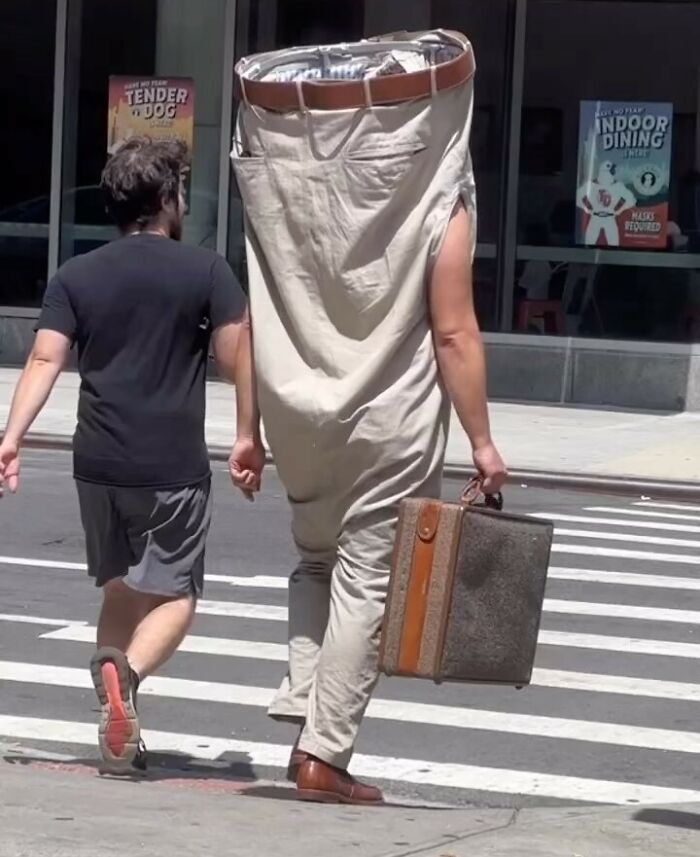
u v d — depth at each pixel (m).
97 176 20.94
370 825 5.10
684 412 19.20
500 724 6.96
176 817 5.07
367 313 5.17
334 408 5.14
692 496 14.21
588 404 19.48
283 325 5.31
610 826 5.23
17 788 5.36
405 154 5.12
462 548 4.98
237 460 5.56
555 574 10.35
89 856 4.58
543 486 14.51
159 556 5.53
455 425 17.22
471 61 5.25
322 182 5.17
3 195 21.09
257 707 7.09
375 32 19.95
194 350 5.54
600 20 19.30
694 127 19.20
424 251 5.17
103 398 5.48
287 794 5.75
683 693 7.53
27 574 9.68
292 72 5.52
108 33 20.75
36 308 21.06
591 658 8.14
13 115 20.98
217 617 8.73
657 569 10.68
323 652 5.35
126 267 5.50
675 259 19.34
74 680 7.43
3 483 5.42
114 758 5.52
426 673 4.99
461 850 4.84
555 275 19.67
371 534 5.26
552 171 19.59
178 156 5.68
